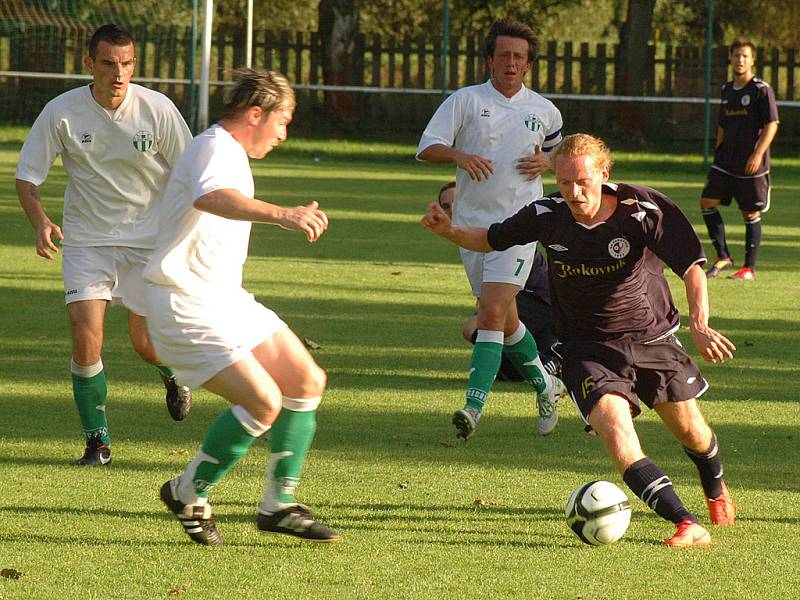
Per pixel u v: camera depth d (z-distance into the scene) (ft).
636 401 47.14
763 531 48.14
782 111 296.92
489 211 68.59
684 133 299.99
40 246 59.16
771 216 184.44
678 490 54.19
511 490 53.57
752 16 364.38
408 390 73.67
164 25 302.45
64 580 41.19
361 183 217.77
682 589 41.06
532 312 78.84
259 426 43.75
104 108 59.93
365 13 372.17
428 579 41.75
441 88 308.60
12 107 299.79
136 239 60.95
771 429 65.16
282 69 312.71
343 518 48.98
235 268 45.37
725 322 97.14
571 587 41.14
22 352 81.87
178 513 44.80
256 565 43.09
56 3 308.60
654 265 48.26
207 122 272.72
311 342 86.89
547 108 69.82
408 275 120.47
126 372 77.20
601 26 390.63
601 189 46.62
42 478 54.19
